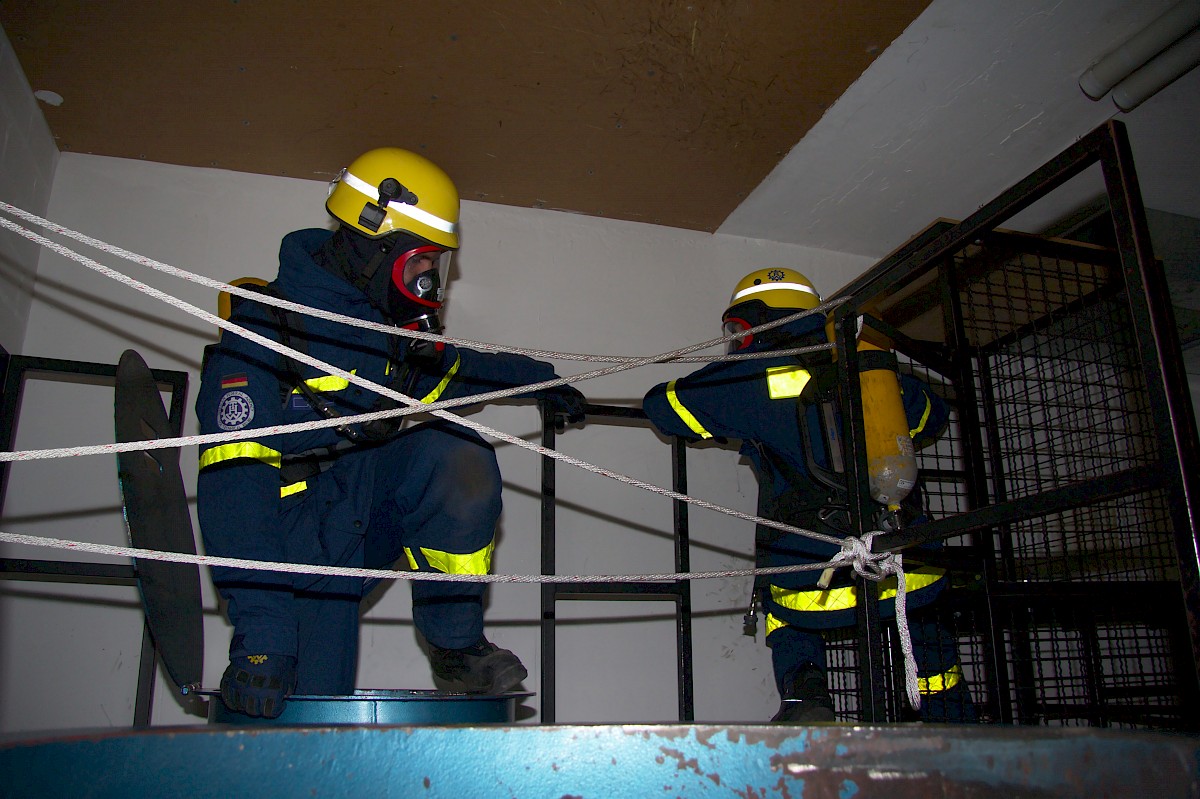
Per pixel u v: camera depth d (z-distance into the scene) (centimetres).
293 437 167
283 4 208
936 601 196
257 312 161
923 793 71
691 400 209
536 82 238
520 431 264
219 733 70
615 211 297
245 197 264
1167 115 255
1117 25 227
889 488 156
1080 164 114
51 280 239
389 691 177
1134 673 243
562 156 268
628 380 282
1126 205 105
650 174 278
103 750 68
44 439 227
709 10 216
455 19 215
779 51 231
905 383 207
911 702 138
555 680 231
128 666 218
